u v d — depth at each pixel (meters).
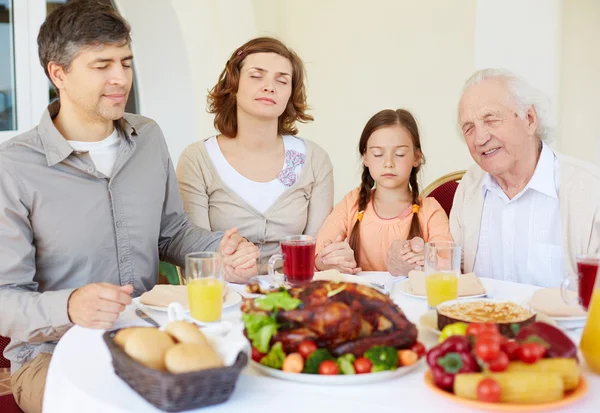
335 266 2.06
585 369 1.21
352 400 1.08
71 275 1.96
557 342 1.08
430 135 4.09
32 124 3.60
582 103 3.54
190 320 1.49
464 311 1.35
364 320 1.19
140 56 4.10
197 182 2.41
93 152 2.01
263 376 1.19
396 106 4.20
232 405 1.07
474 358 1.05
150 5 4.01
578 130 3.55
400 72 4.15
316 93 4.57
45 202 1.89
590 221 2.02
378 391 1.12
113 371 1.22
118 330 1.19
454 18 3.87
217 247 2.13
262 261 2.41
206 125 4.22
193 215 2.38
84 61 1.85
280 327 1.20
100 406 1.08
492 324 1.20
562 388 1.02
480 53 3.63
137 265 2.07
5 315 1.65
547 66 3.45
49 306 1.59
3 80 3.52
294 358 1.16
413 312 1.60
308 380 1.15
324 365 1.14
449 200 2.60
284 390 1.13
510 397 1.01
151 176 2.11
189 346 1.08
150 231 2.09
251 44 2.36
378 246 2.36
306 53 4.55
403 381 1.16
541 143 2.12
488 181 2.17
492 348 1.03
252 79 2.33
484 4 3.57
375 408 1.05
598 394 1.08
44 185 1.89
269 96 2.33
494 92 2.00
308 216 2.53
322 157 2.55
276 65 2.33
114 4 4.00
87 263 1.96
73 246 1.93
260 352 1.21
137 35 4.07
